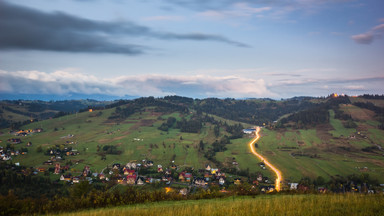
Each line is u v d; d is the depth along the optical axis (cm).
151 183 12594
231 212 2625
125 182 12562
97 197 4978
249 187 5325
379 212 2338
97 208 4647
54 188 11419
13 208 4347
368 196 3092
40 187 11375
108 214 3244
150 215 2933
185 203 4434
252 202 3259
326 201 2919
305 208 2631
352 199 2917
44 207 4541
